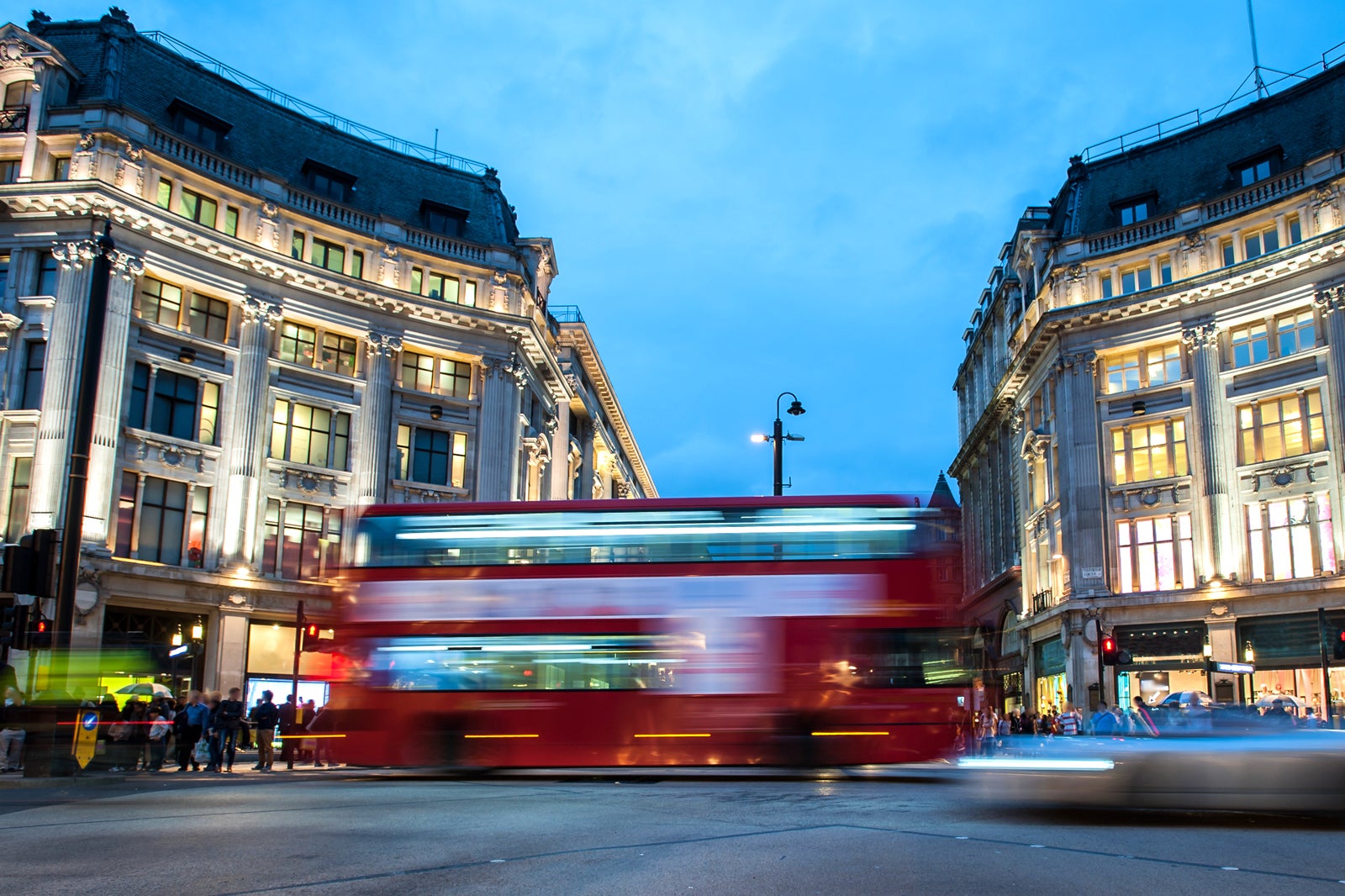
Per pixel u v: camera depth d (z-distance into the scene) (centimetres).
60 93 3294
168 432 3275
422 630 1841
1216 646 3484
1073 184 4422
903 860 833
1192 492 3672
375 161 4147
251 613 3331
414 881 732
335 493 3619
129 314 3159
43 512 2922
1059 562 4084
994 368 5694
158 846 903
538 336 4228
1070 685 3791
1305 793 1003
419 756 1789
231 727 2153
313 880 735
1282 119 3844
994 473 5497
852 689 1744
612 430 6706
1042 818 1147
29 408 3034
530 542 1862
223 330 3462
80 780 1689
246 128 3775
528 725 1778
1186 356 3756
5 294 3091
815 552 1808
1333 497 3306
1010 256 5484
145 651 3117
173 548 3238
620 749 1752
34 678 1886
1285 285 3500
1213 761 1031
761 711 1741
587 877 752
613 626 1803
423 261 3959
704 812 1207
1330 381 3353
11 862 820
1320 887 724
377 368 3759
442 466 3906
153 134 3331
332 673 1855
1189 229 3803
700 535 1831
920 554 1803
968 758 1148
